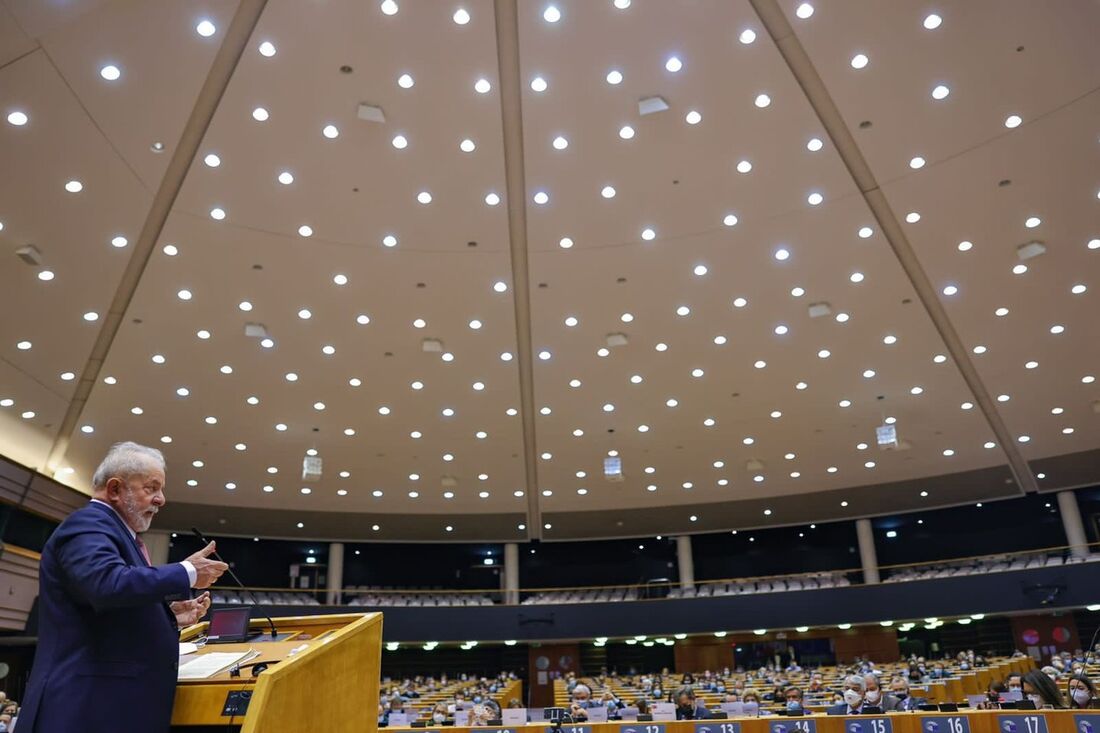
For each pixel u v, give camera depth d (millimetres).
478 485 23797
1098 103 12047
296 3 10664
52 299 14609
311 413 19797
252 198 13617
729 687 17609
